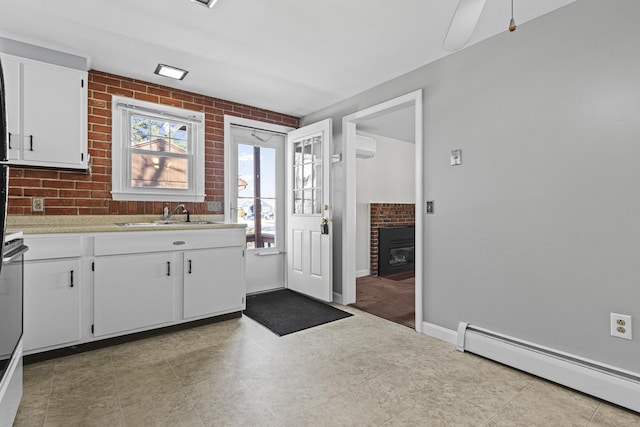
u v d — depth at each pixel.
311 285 3.63
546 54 1.94
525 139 2.04
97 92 2.76
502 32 2.15
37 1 1.85
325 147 3.50
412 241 5.64
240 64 2.65
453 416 1.57
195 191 3.28
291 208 3.96
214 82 3.02
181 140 3.24
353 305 3.45
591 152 1.78
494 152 2.19
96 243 2.27
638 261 1.64
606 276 1.73
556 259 1.91
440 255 2.53
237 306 2.94
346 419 1.55
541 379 1.91
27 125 2.26
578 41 1.82
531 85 2.01
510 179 2.11
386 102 2.98
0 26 2.10
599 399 1.70
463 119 2.37
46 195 2.52
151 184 3.04
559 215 1.90
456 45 1.40
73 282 2.19
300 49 2.41
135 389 1.79
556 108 1.91
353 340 2.49
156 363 2.10
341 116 3.52
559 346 1.90
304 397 1.73
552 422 1.53
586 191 1.80
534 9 1.90
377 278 4.89
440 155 2.52
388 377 1.94
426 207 2.62
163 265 2.55
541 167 1.97
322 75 2.86
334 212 3.62
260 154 3.94
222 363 2.10
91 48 2.39
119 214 2.86
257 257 3.90
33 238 2.05
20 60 2.23
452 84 2.45
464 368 2.05
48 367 2.03
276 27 2.12
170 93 3.13
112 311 2.34
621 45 1.68
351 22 2.06
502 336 2.13
